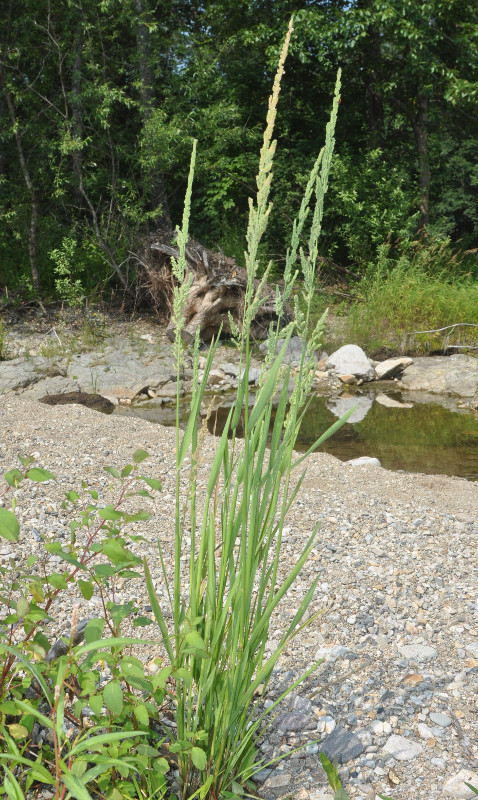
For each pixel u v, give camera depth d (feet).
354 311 40.57
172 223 55.57
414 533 13.24
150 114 43.21
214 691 5.95
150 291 41.04
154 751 5.43
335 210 51.03
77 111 41.96
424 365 34.94
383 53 55.21
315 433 25.25
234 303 36.70
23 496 14.02
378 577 11.28
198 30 57.93
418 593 10.80
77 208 46.47
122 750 5.56
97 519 13.15
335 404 29.71
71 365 32.78
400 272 43.52
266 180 5.17
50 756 6.30
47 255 44.93
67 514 13.35
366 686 8.45
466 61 50.39
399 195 49.65
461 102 52.60
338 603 10.39
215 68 49.90
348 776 6.99
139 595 10.34
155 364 33.45
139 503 14.11
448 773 7.01
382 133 57.26
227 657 5.96
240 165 51.11
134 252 43.11
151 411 28.30
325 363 34.86
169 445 18.63
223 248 50.75
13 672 5.89
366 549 12.36
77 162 41.86
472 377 32.55
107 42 44.86
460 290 41.68
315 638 9.48
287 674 8.63
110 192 44.75
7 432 18.67
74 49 41.16
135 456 6.84
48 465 16.16
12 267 44.60
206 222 55.36
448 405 29.40
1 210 42.45
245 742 6.26
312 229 5.59
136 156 42.73
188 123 44.24
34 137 42.52
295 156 53.88
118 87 45.73
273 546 12.22
